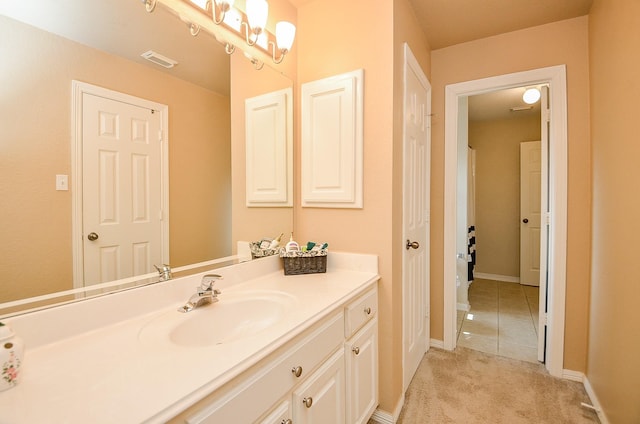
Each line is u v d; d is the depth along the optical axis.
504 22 1.97
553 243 1.98
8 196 0.75
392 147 1.52
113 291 0.96
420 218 2.11
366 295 1.41
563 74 1.93
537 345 2.42
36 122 0.80
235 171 1.44
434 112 2.35
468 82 2.22
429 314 2.38
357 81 1.58
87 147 0.91
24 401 0.56
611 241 1.50
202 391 0.61
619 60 1.40
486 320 2.95
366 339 1.40
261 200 1.57
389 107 1.52
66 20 0.85
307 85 1.74
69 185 0.87
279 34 1.46
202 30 1.24
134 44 1.03
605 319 1.56
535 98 2.83
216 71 1.33
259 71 1.55
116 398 0.57
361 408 1.34
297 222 1.82
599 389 1.62
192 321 1.00
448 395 1.79
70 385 0.61
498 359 2.21
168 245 1.15
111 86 0.97
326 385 1.07
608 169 1.55
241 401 0.71
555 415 1.62
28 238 0.79
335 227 1.69
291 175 1.77
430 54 2.34
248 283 1.40
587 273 1.89
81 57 0.89
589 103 1.86
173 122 1.17
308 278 1.47
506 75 2.10
